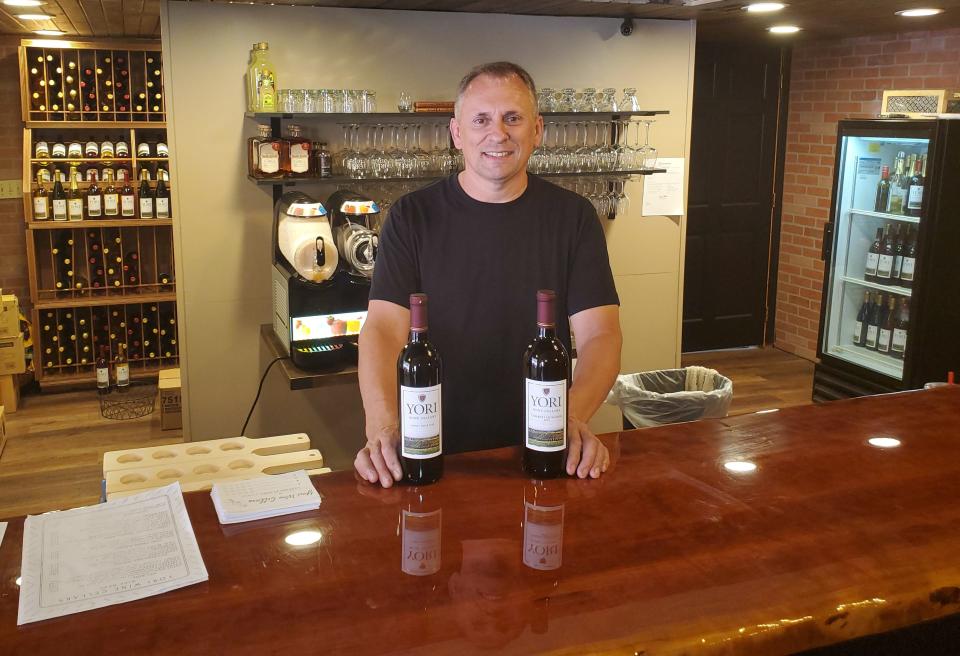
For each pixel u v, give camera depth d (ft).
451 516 4.58
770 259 21.06
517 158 6.31
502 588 3.86
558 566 4.05
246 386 12.73
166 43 11.44
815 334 19.97
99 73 17.24
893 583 3.93
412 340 4.90
